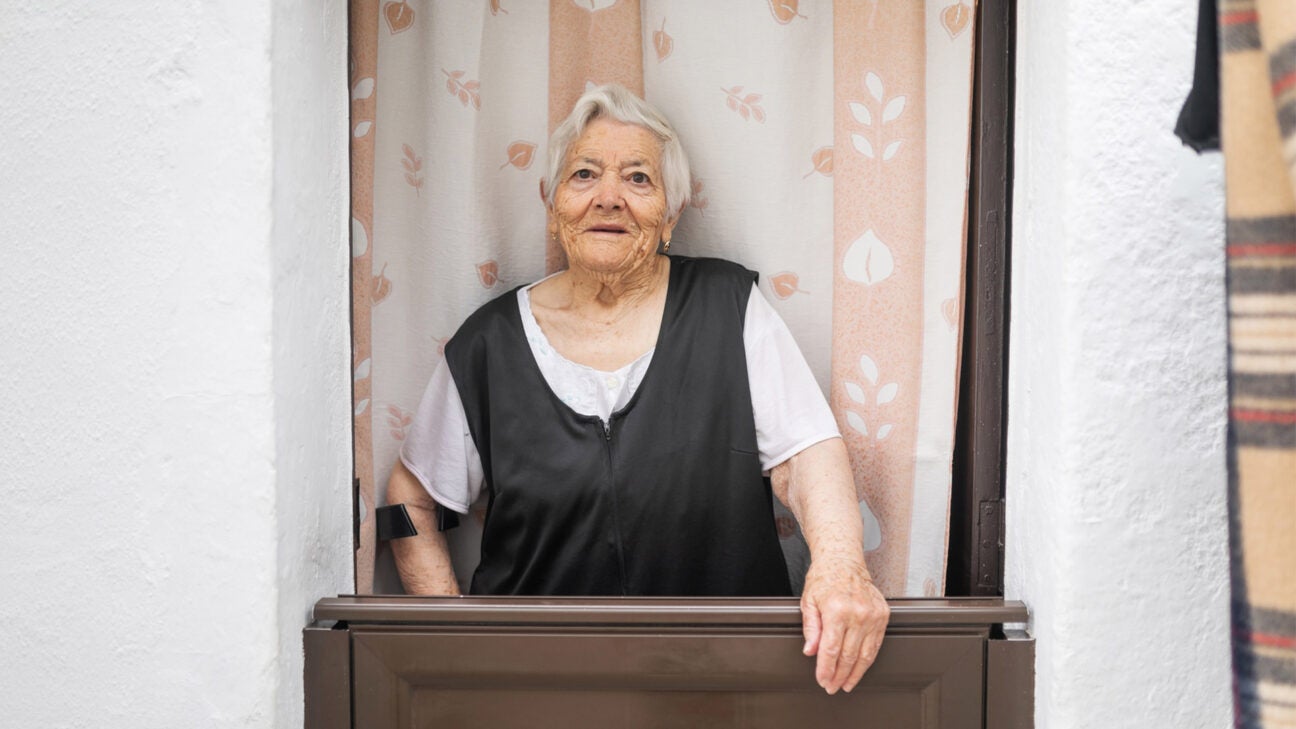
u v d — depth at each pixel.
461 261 2.26
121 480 1.75
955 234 2.04
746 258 2.25
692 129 2.22
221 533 1.72
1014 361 1.82
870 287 2.13
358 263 2.15
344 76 1.92
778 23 2.15
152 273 1.71
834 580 1.77
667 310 2.15
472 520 2.39
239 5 1.65
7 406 1.78
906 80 2.06
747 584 2.16
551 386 2.16
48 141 1.73
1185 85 1.59
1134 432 1.62
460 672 1.80
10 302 1.77
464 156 2.22
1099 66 1.58
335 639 1.80
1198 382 1.63
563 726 1.81
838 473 2.03
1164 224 1.61
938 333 2.08
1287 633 1.11
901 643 1.75
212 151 1.68
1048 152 1.66
